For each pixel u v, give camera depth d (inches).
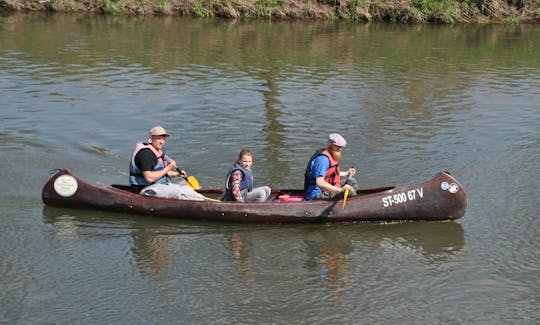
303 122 506.0
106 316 255.1
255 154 434.3
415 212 339.3
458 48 860.6
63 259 296.5
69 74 634.2
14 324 248.1
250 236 324.2
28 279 278.8
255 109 537.3
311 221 334.6
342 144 331.6
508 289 281.1
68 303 262.7
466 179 397.4
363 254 309.1
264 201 338.6
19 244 308.2
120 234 322.3
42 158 414.0
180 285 278.4
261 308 263.4
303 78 653.3
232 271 291.1
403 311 263.6
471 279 288.7
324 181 331.3
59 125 478.9
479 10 1131.3
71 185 343.9
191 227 331.3
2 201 351.9
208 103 550.9
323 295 273.7
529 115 539.8
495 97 599.8
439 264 300.8
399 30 1010.1
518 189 383.9
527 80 676.1
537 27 1093.8
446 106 563.5
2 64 662.5
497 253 311.6
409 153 440.5
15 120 485.4
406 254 309.9
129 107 531.5
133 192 349.1
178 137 464.1
